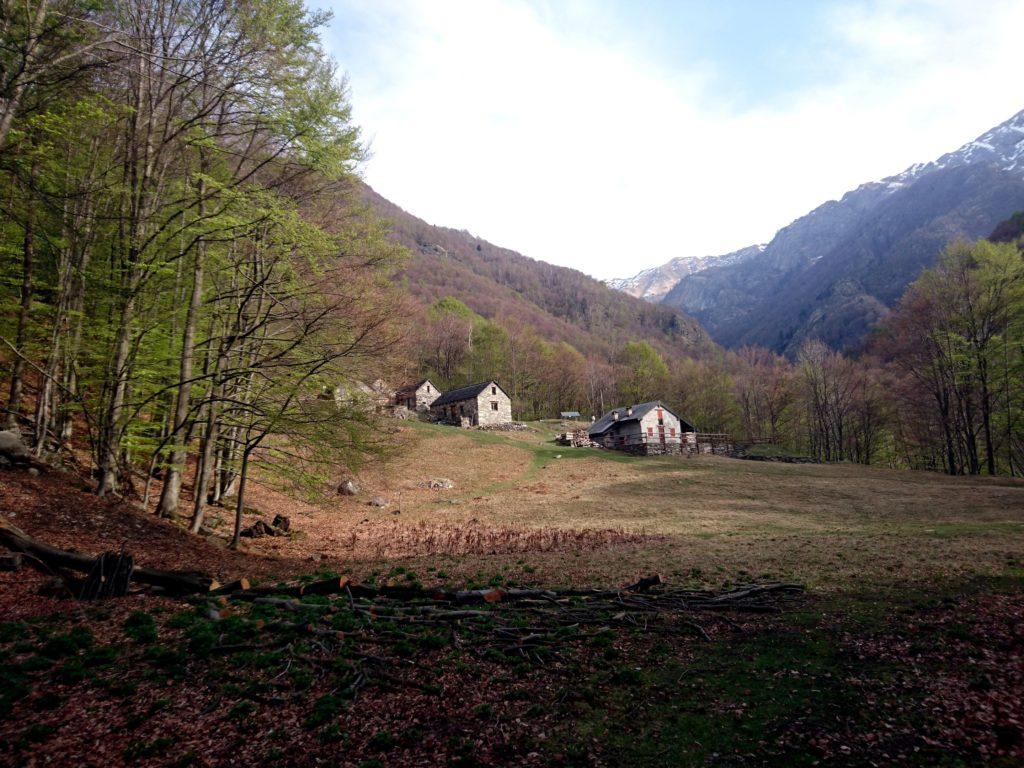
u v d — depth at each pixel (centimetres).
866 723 547
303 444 1628
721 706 599
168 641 772
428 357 7800
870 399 5756
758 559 1385
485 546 1745
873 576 1098
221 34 1412
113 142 1572
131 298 1447
